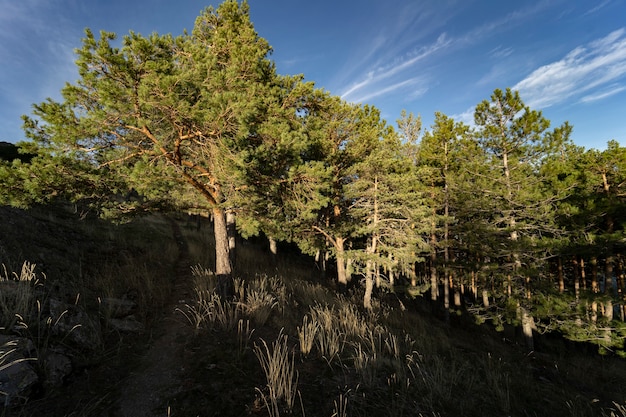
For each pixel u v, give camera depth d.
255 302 8.08
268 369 5.13
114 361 4.91
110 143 6.58
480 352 10.57
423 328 12.38
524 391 7.36
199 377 4.62
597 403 8.19
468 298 27.97
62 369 4.18
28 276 6.03
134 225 18.44
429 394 5.32
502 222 15.66
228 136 6.47
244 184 7.35
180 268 12.76
